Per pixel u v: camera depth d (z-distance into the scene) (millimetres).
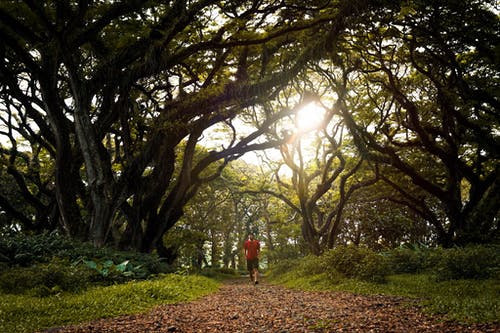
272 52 18453
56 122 15273
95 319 6570
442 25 16125
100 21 14797
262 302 9320
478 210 20359
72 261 12156
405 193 24844
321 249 26719
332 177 26156
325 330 5469
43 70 15109
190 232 31062
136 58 16203
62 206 15719
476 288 8109
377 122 25297
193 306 8422
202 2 14711
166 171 19266
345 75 18375
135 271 13008
